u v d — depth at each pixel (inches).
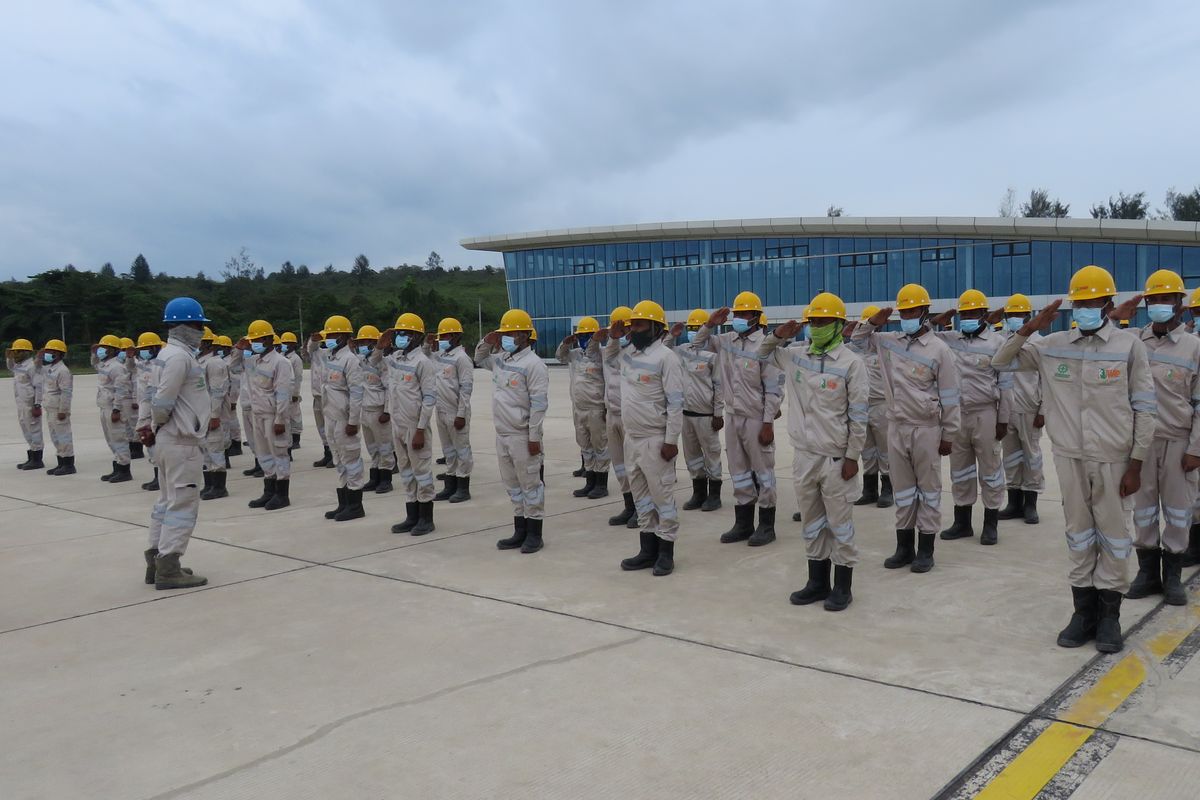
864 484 342.3
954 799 116.4
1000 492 267.7
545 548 275.4
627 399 240.7
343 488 324.5
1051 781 120.5
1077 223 1311.5
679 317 1766.7
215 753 135.6
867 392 198.5
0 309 2316.7
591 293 1867.6
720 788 120.4
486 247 1946.4
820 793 118.4
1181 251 1266.0
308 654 179.6
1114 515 169.3
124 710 153.3
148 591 232.4
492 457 508.4
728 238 1691.7
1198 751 128.5
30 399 494.9
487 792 121.1
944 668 164.2
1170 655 169.8
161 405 226.2
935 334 239.9
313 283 4025.6
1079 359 173.9
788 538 284.5
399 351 300.5
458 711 148.9
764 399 269.6
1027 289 1381.6
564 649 179.0
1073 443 173.8
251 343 351.9
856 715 143.6
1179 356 199.8
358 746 136.5
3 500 393.4
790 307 1630.2
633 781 123.0
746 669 165.6
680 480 410.9
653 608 207.6
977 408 263.3
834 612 201.5
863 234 1530.5
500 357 273.4
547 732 139.7
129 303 2388.0
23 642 191.8
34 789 125.3
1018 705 146.3
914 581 227.1
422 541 287.1
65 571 256.1
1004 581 224.7
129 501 383.9
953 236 1446.9
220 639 190.9
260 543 287.6
